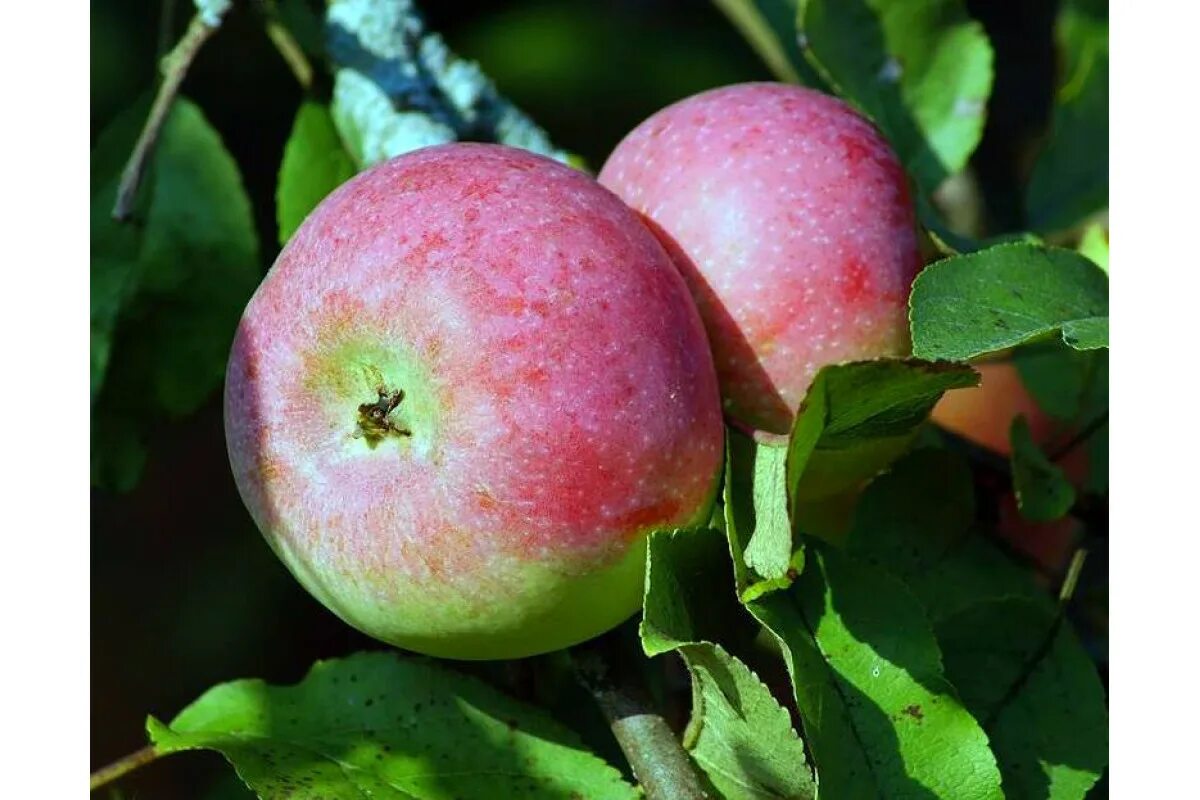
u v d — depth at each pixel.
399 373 0.45
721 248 0.47
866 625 0.46
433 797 0.48
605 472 0.45
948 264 0.47
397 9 0.55
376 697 0.49
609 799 0.48
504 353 0.45
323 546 0.46
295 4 0.56
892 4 0.55
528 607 0.45
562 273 0.45
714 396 0.46
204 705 0.49
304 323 0.46
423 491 0.45
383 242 0.45
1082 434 0.54
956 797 0.45
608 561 0.45
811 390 0.44
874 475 0.51
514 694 0.49
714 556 0.46
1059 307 0.47
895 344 0.48
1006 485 0.52
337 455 0.46
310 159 0.55
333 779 0.48
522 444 0.45
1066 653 0.49
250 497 0.47
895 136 0.55
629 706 0.48
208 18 0.52
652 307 0.46
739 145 0.48
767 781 0.46
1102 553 0.55
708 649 0.45
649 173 0.48
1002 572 0.51
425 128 0.53
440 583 0.45
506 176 0.46
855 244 0.48
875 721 0.46
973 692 0.49
